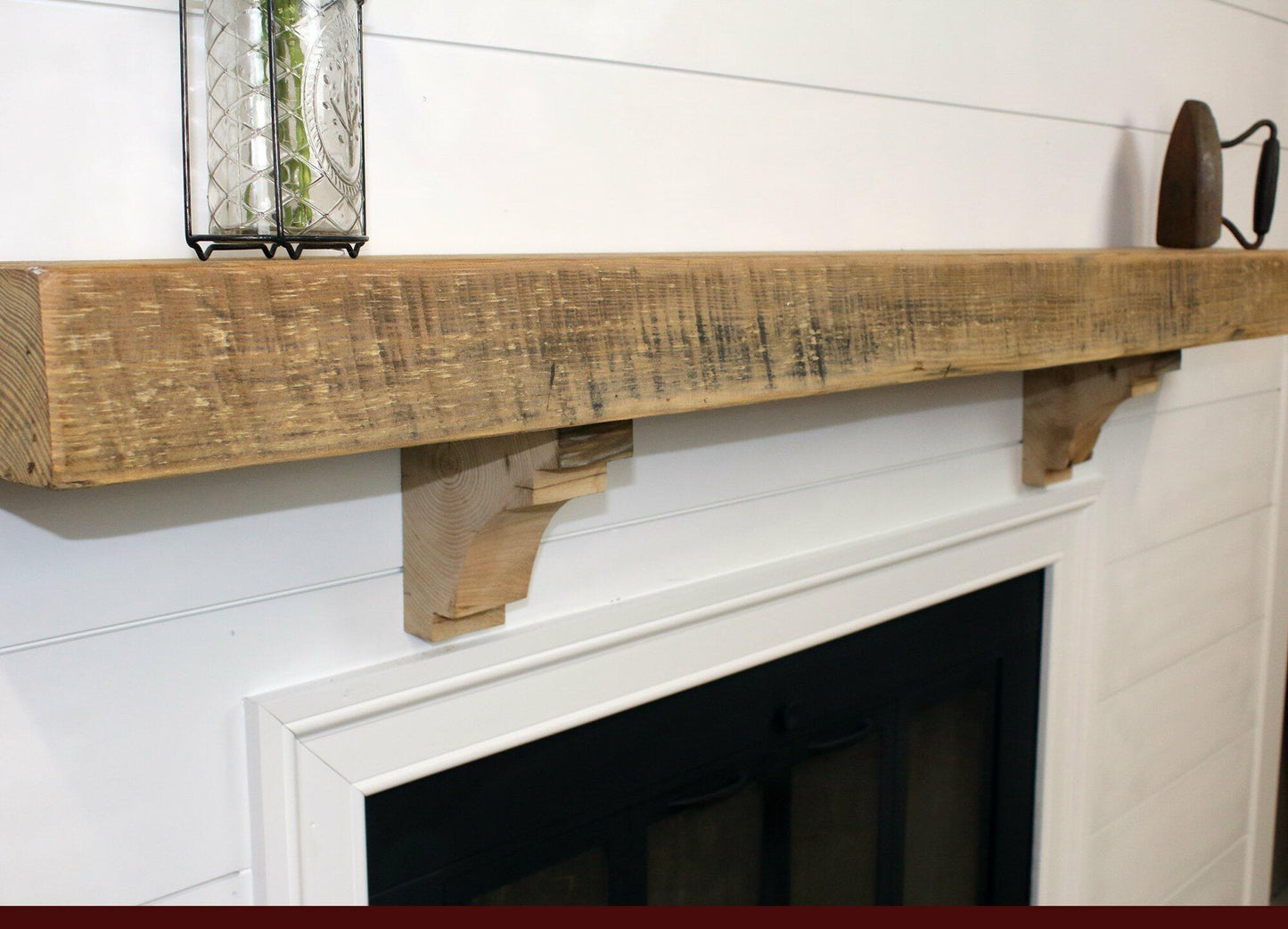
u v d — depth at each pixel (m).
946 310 0.92
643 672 1.05
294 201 0.68
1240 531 1.91
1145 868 1.82
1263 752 2.06
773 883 1.28
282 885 0.82
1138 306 1.11
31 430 0.51
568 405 0.69
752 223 1.10
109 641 0.74
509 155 0.91
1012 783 1.55
